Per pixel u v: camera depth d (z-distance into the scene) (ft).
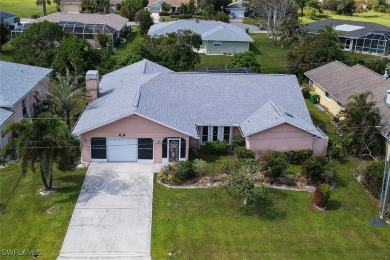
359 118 127.85
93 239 91.81
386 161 110.93
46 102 155.74
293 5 300.61
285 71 218.18
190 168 113.70
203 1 373.40
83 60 173.06
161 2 370.53
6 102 129.18
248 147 125.29
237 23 342.03
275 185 113.70
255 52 261.44
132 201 104.88
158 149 121.39
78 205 102.53
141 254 88.17
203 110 132.57
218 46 259.60
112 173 116.47
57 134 101.14
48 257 86.33
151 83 137.80
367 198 110.93
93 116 124.67
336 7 422.41
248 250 90.22
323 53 195.21
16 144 100.48
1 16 288.10
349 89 157.07
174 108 131.44
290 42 257.14
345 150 132.98
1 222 95.91
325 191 103.14
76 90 135.74
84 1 370.12
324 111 167.73
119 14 349.61
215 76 142.72
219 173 116.57
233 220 99.30
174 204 104.32
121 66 180.24
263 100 137.28
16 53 186.19
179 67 181.68
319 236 95.40
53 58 177.27
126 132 118.93
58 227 94.89
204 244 91.50
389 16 424.05
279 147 125.59
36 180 112.57
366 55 263.29
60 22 261.24
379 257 89.86
